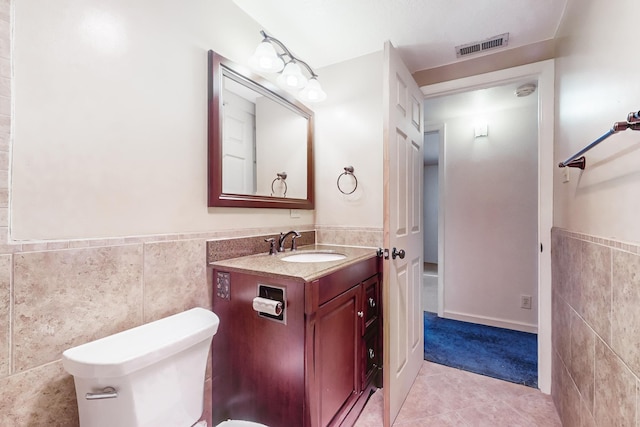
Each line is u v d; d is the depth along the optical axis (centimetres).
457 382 186
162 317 114
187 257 124
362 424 150
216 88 136
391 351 149
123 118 103
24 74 81
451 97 249
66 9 90
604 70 101
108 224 99
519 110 273
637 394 76
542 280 177
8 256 78
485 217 286
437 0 145
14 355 79
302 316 108
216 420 132
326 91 206
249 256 152
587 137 118
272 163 172
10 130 79
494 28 166
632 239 80
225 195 140
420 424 149
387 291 144
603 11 102
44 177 85
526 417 153
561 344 149
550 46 176
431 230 654
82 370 79
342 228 199
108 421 82
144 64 110
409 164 179
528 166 270
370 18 159
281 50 183
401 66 165
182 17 124
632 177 80
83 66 93
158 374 90
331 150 204
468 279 293
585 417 113
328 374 121
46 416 85
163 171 116
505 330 271
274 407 116
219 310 131
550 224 174
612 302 90
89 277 94
